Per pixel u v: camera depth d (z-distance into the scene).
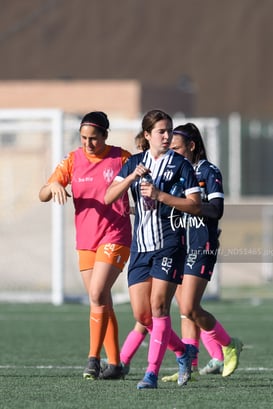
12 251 68.19
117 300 64.00
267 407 27.03
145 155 30.11
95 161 32.34
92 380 32.19
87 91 103.88
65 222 68.12
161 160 29.80
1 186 68.25
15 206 68.19
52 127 59.75
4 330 49.94
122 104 103.38
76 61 148.62
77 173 32.38
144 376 31.95
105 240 32.06
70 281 68.56
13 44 148.88
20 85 104.62
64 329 50.38
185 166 29.70
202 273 31.62
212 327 32.62
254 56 153.88
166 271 29.53
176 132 31.89
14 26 149.50
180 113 110.62
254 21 156.12
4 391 29.81
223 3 157.50
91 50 150.25
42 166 67.88
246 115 149.75
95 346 32.25
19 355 40.31
